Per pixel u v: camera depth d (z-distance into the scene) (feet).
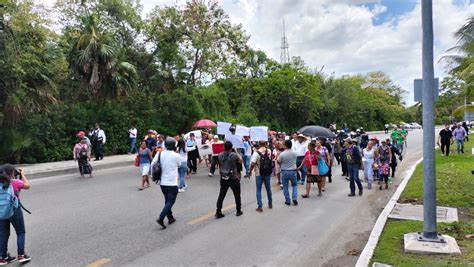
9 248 21.15
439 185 37.83
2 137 54.54
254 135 49.06
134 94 81.92
